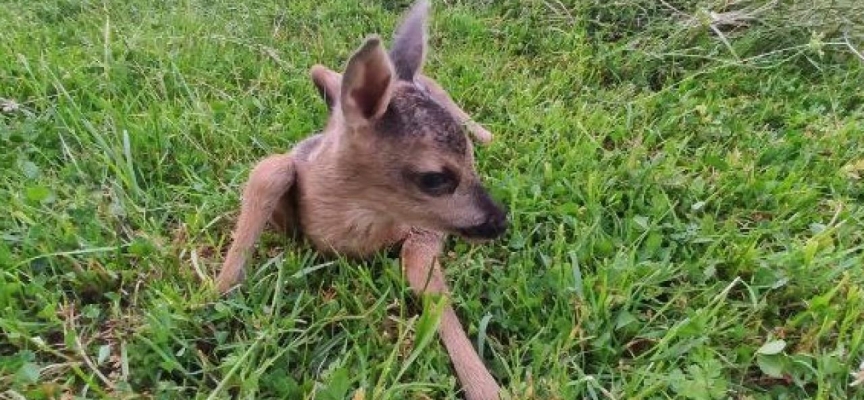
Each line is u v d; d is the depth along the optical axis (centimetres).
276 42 59
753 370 34
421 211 35
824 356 33
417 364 33
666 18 64
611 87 58
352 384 32
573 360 33
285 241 40
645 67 59
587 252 38
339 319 34
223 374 31
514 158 47
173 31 58
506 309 36
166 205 40
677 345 34
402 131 34
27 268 35
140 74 52
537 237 41
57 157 44
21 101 49
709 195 44
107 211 39
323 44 59
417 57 38
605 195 43
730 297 38
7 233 37
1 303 33
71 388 31
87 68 52
